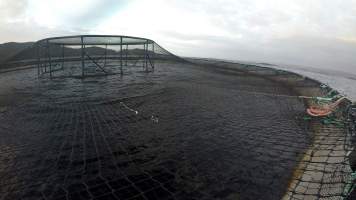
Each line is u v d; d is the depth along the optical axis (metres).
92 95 12.17
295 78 17.98
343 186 4.43
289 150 6.06
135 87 14.15
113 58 28.28
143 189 4.50
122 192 4.41
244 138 6.77
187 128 7.48
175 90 13.23
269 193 4.42
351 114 8.09
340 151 5.85
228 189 4.52
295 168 5.23
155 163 5.40
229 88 14.29
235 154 5.82
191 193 4.40
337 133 7.09
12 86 14.64
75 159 5.54
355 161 5.26
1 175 4.89
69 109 9.67
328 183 4.60
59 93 12.69
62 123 7.92
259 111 9.43
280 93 12.91
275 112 9.29
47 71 20.83
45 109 9.68
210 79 17.78
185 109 9.52
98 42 18.56
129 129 7.38
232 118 8.48
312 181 4.72
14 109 9.63
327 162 5.40
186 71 22.09
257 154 5.85
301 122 8.16
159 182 4.71
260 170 5.16
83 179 4.80
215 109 9.59
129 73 20.00
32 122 8.04
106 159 5.57
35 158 5.59
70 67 23.81
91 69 22.30
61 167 5.21
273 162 5.48
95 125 7.74
